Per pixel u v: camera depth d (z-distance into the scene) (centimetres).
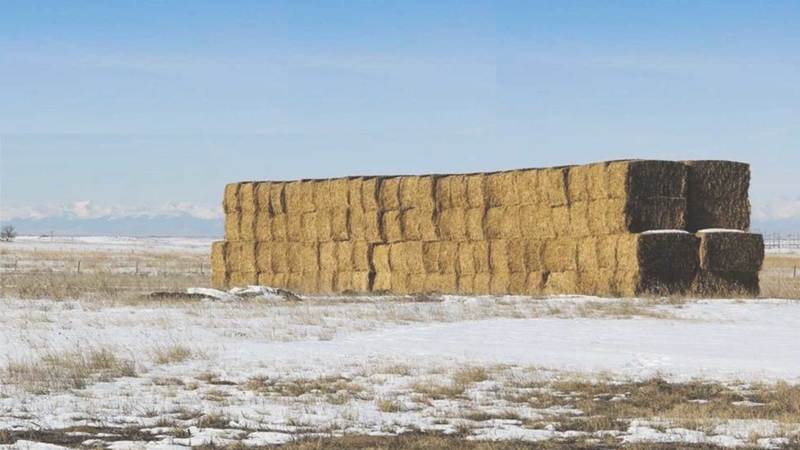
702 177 3891
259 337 2534
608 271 3825
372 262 4731
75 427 1516
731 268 3769
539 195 4078
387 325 2811
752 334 2552
